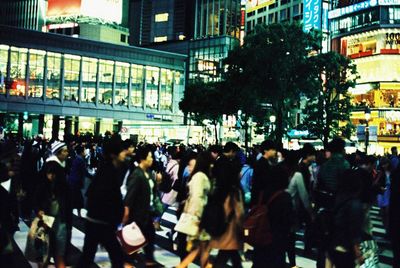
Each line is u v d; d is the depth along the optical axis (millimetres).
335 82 32312
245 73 29703
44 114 61844
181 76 76688
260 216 5223
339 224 5043
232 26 80875
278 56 28031
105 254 8422
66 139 11938
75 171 10773
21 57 60781
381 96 49562
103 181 5797
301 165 8508
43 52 62188
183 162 9273
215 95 43188
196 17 84125
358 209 4977
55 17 81250
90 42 65250
